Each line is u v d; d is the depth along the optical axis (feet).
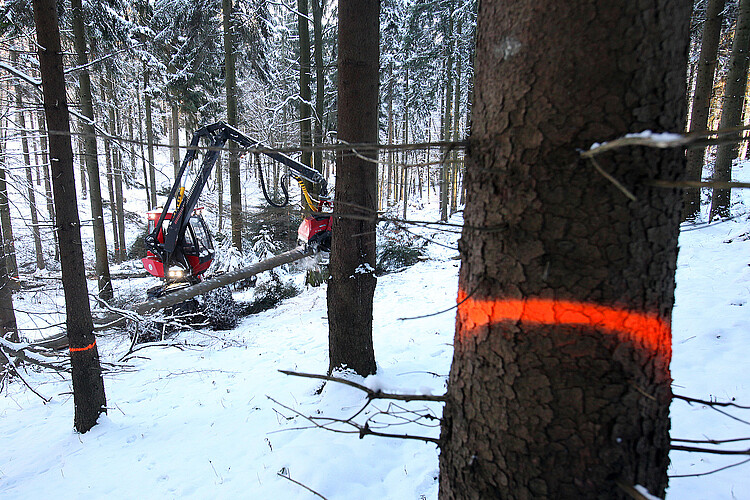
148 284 41.68
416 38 63.31
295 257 22.77
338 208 13.82
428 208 83.66
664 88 3.09
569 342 3.32
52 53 12.14
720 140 3.04
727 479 7.88
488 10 3.73
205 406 16.22
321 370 18.10
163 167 94.79
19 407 18.83
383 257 41.70
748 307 15.19
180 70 45.19
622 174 3.09
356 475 10.36
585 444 3.34
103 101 40.09
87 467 12.58
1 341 15.06
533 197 3.36
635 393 3.32
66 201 13.26
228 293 30.83
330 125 46.42
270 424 13.57
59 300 31.09
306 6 35.53
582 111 3.12
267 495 10.04
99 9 29.89
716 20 28.53
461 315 4.15
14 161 17.97
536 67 3.28
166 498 10.62
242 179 91.50
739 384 10.88
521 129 3.40
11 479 12.39
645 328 3.31
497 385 3.71
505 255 3.58
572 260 3.26
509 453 3.66
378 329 22.58
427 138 97.19
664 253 3.33
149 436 14.19
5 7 16.44
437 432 11.62
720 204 30.07
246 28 42.68
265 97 58.29
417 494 9.36
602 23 3.01
